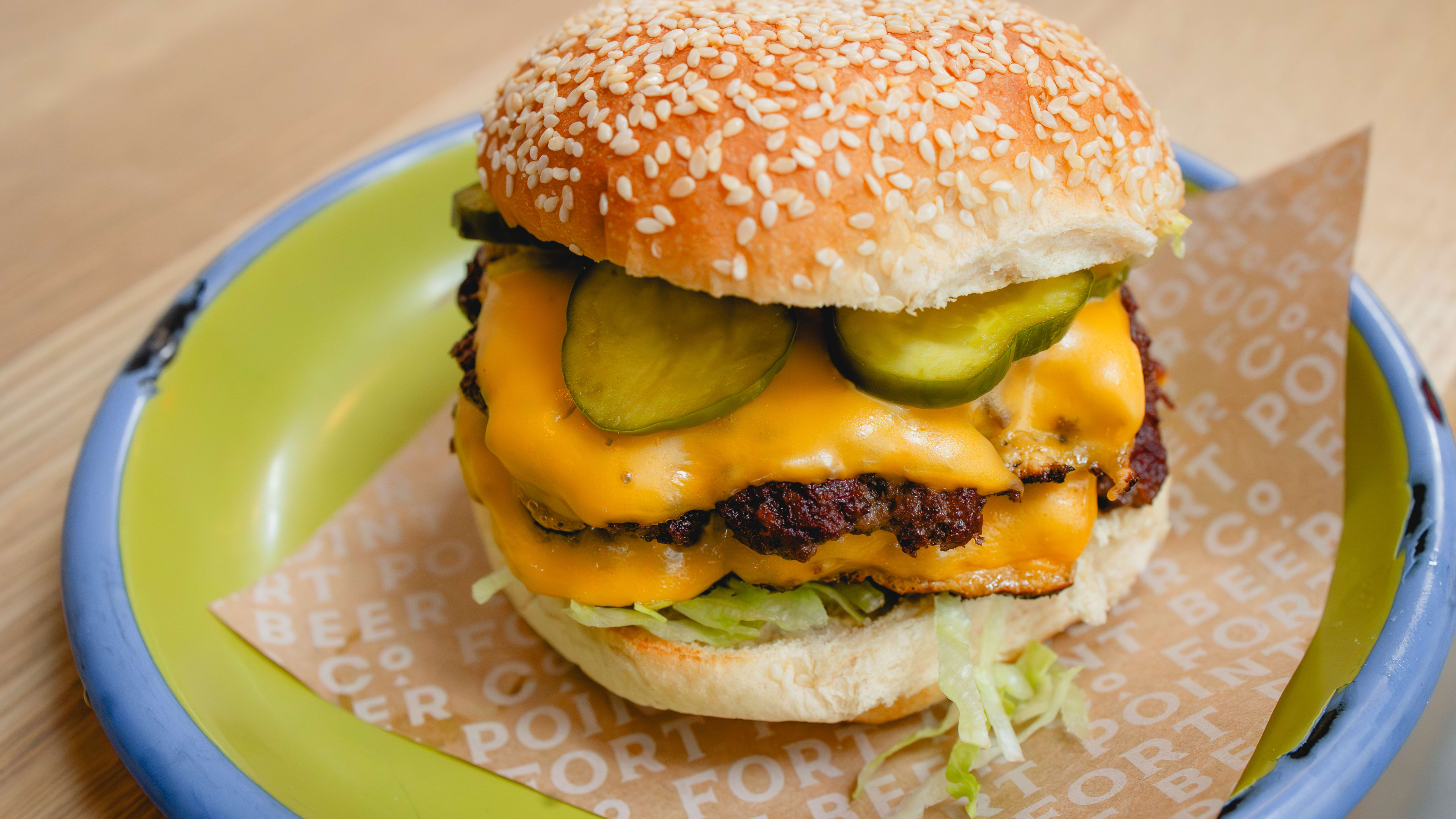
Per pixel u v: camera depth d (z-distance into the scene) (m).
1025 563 0.30
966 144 0.27
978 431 0.29
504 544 0.30
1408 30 0.48
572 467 0.28
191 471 0.33
